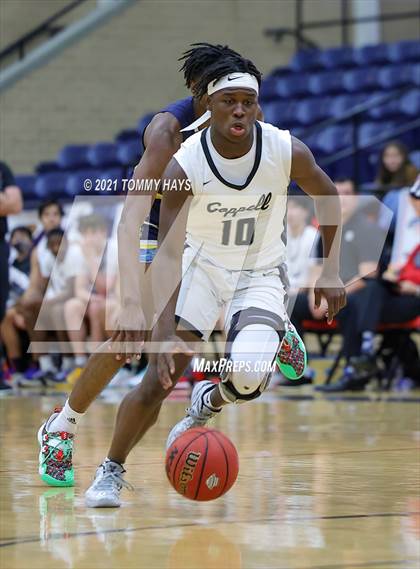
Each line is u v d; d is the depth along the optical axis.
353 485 4.59
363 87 16.39
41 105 16.42
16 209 9.43
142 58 17.06
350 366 9.91
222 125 4.05
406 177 10.79
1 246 9.48
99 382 4.46
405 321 9.90
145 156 4.37
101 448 5.86
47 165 16.31
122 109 16.95
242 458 5.43
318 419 7.46
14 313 10.91
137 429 4.13
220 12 17.66
